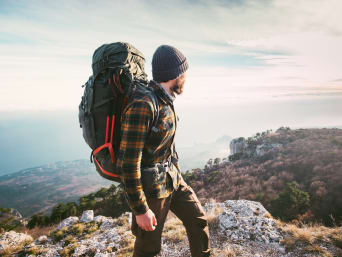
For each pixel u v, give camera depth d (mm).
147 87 1128
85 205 27031
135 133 1017
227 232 3334
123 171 1034
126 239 3736
